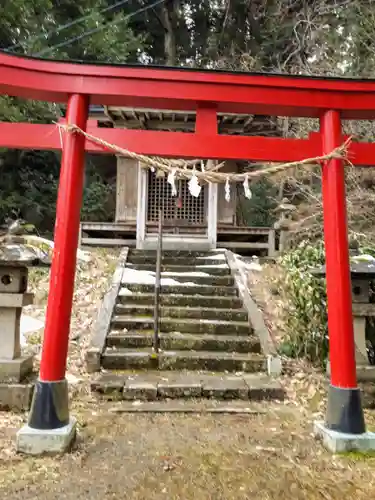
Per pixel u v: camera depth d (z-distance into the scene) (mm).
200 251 8805
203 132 3637
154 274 7492
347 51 9344
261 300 6676
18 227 4320
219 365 5090
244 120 9523
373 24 8312
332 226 3510
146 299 6543
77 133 3438
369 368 4273
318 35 10039
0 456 2945
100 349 5043
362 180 8055
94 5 12047
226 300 6547
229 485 2658
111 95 3492
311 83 3549
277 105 3590
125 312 6188
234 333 5809
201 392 4422
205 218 10258
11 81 3373
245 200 13953
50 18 10742
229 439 3406
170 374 4879
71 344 5445
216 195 10031
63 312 3258
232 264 7949
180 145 3568
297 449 3219
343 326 3377
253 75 3520
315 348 5148
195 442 3332
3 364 3900
